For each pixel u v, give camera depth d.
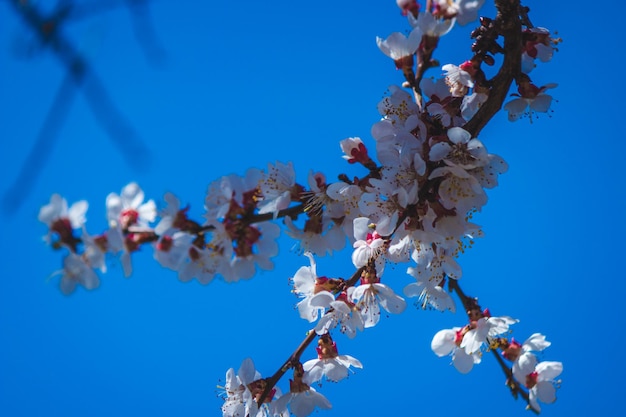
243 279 0.83
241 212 0.83
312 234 0.87
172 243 0.81
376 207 0.86
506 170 0.86
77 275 0.80
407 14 0.87
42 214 0.80
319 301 0.87
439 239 0.85
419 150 0.86
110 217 0.81
